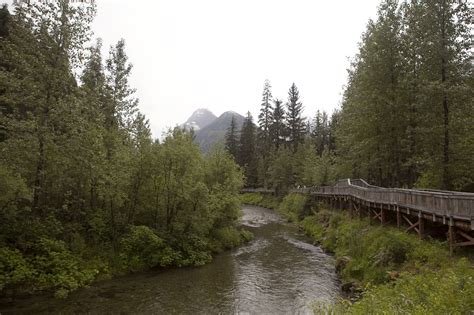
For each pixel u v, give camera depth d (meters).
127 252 20.44
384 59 26.95
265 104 88.50
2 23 29.45
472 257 12.99
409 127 24.31
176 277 19.36
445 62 21.23
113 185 20.12
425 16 22.16
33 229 17.16
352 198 31.03
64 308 14.06
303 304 15.34
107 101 29.05
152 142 24.33
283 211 55.62
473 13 20.55
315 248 28.00
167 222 24.22
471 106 21.00
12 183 15.09
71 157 17.86
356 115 29.83
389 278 14.40
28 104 17.12
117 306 14.72
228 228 30.77
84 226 20.67
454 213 13.56
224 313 14.34
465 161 21.19
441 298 8.57
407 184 28.73
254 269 21.41
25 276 15.16
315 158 57.56
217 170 32.41
